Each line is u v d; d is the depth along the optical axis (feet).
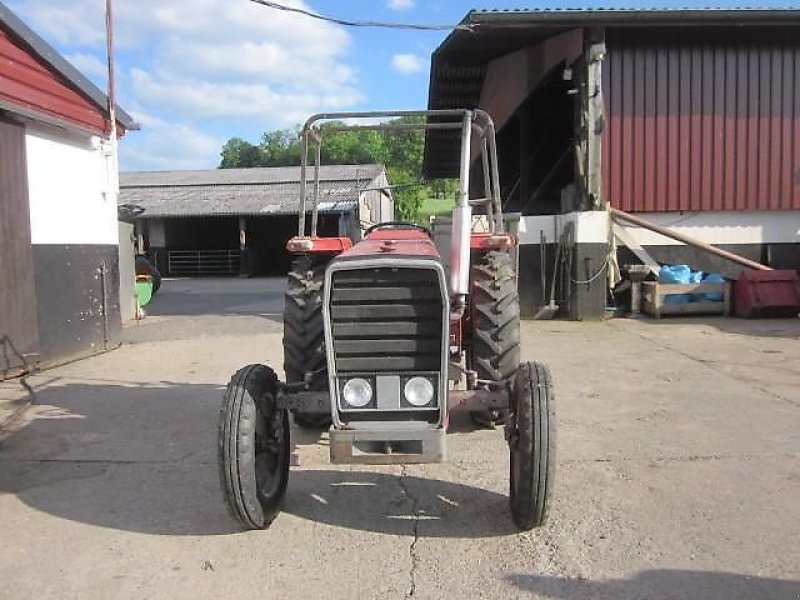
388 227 16.05
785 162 38.09
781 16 33.76
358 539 11.70
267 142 249.75
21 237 24.54
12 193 24.06
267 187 109.09
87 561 11.15
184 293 64.39
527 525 11.49
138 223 102.27
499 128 49.32
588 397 20.04
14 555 11.41
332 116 14.97
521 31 36.83
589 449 15.62
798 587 9.90
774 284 34.63
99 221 29.73
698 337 29.71
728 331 31.07
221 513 12.87
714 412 18.34
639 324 33.76
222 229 109.09
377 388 11.25
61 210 27.02
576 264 35.24
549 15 33.71
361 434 10.87
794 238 38.37
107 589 10.28
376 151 158.10
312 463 15.44
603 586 10.03
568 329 32.58
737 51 37.42
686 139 37.50
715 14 33.68
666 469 14.34
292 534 11.94
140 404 20.75
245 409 11.42
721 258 37.86
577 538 11.46
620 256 37.78
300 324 16.01
